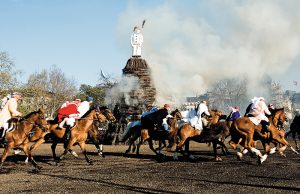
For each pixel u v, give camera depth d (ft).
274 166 57.98
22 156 78.33
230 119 72.90
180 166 59.11
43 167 58.70
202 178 45.78
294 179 44.62
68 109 62.39
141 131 73.77
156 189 38.19
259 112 63.00
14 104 57.26
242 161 65.41
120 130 132.67
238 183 41.73
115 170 54.49
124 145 127.34
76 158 73.05
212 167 57.31
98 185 40.93
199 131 66.44
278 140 65.72
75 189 38.45
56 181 44.01
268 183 41.68
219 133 65.77
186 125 66.69
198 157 74.69
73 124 61.52
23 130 54.95
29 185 41.14
